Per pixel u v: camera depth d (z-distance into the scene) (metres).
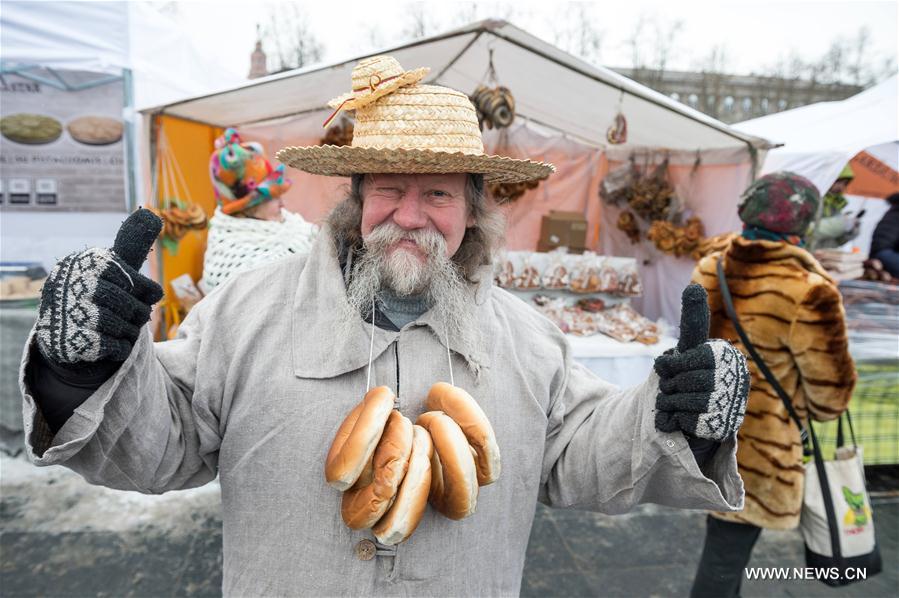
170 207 4.09
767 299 2.17
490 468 1.09
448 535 1.20
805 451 2.31
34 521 3.15
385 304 1.30
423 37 3.36
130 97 4.11
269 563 1.17
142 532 3.10
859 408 3.67
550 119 4.67
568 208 5.38
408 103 1.21
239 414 1.18
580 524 3.40
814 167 4.25
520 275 4.41
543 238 5.10
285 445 1.17
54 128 4.06
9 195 4.09
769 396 2.22
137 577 2.73
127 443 1.02
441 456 1.05
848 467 2.27
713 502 1.12
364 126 1.24
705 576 2.39
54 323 0.83
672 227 4.64
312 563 1.16
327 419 1.17
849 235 4.85
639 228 5.12
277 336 1.22
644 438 1.14
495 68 3.80
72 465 1.03
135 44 4.15
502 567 1.30
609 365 3.80
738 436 2.29
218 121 4.39
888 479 4.15
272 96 3.91
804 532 2.34
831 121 4.86
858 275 4.52
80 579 2.70
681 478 1.13
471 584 1.24
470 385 1.26
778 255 2.19
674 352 1.08
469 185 1.35
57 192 4.14
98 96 4.06
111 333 0.85
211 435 1.19
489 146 4.89
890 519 3.63
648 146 4.77
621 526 3.40
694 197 4.69
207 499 3.47
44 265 4.11
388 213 1.22
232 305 1.26
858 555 2.23
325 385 1.19
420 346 1.27
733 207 4.29
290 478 1.16
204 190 4.57
